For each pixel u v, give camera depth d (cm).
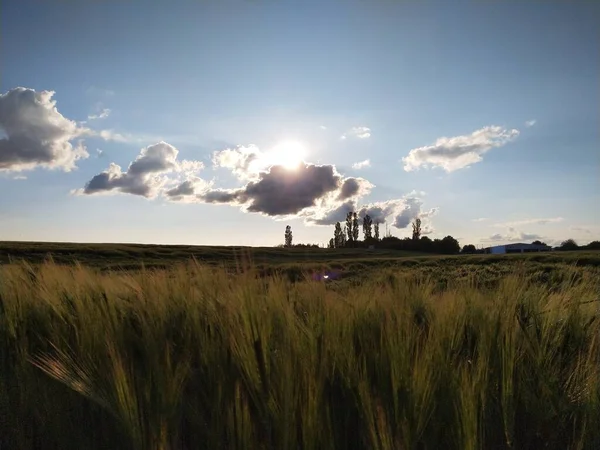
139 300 379
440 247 8794
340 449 250
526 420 265
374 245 9588
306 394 234
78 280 441
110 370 255
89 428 275
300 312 341
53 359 297
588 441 249
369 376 257
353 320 321
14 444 270
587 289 384
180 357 287
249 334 276
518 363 284
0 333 357
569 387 280
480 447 228
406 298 398
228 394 257
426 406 232
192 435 263
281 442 230
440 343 276
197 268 412
